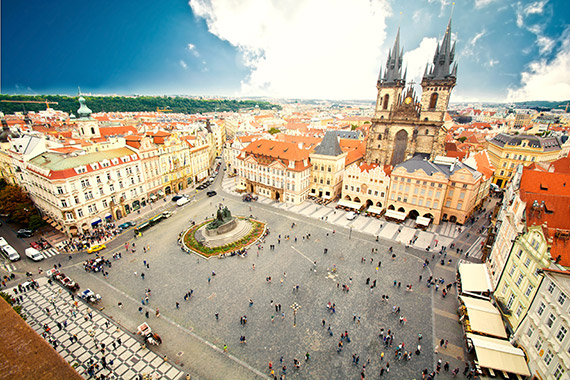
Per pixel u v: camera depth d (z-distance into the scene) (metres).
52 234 86.56
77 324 54.09
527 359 44.06
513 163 134.25
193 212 104.19
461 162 102.62
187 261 73.88
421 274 69.31
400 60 126.69
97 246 77.56
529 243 48.81
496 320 51.75
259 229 89.50
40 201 91.19
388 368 45.50
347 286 63.88
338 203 108.62
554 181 65.31
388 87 128.12
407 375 44.62
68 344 49.88
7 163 109.06
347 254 77.50
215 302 59.59
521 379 43.44
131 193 103.12
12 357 15.93
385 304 59.47
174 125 187.00
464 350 49.22
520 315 48.09
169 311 57.16
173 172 123.19
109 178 93.62
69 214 82.44
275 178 115.25
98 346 49.47
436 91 117.00
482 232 90.00
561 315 38.03
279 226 93.31
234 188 132.50
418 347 48.12
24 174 95.62
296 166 109.25
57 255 75.81
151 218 94.12
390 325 54.28
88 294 59.56
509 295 52.91
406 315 56.66
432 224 96.19
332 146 112.06
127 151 104.00
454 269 71.38
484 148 171.38
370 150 133.50
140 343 50.25
